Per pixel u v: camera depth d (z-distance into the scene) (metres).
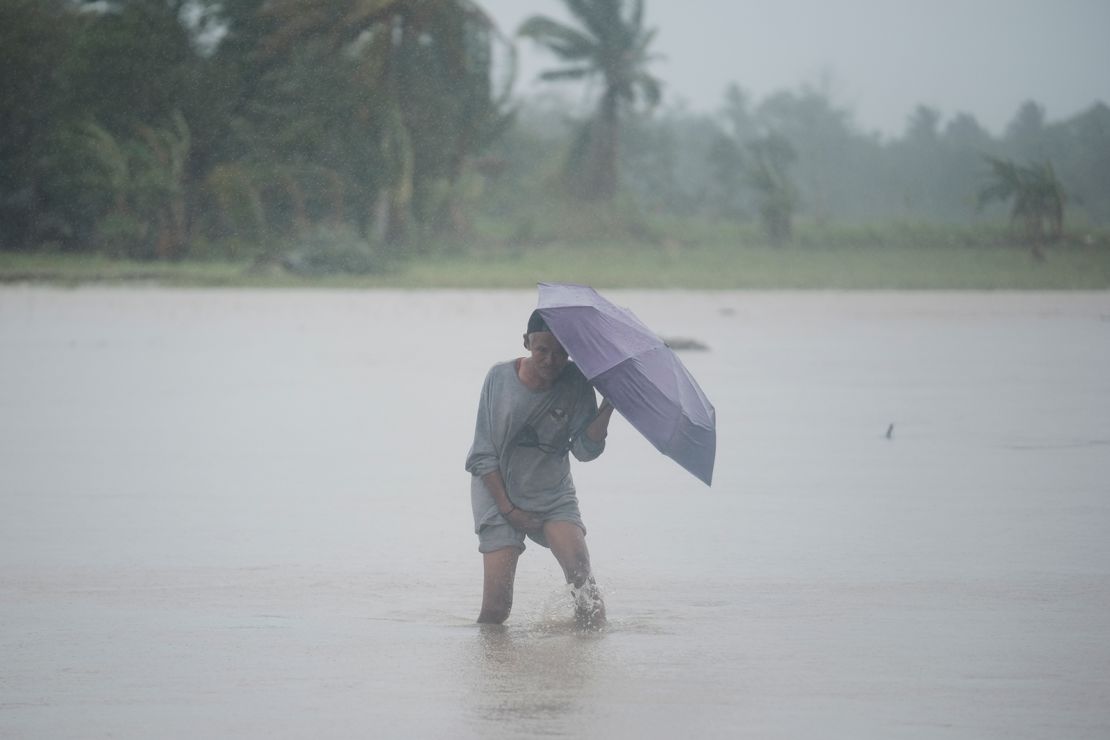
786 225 130.12
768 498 19.47
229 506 18.81
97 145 116.38
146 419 28.03
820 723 9.73
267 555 15.74
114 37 117.31
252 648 11.83
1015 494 19.64
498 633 12.34
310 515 18.19
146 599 13.70
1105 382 35.12
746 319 60.97
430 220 124.06
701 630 12.40
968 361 40.97
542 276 99.38
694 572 14.91
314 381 35.34
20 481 20.83
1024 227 119.69
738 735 9.44
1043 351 44.66
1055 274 99.25
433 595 13.88
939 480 20.86
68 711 10.07
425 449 24.12
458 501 19.27
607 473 21.88
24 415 28.61
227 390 33.34
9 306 68.88
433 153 122.25
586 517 18.12
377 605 13.47
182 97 119.31
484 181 136.75
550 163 153.38
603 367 11.52
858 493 19.78
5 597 13.79
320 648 11.83
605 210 137.00
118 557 15.65
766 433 25.94
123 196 117.75
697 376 36.59
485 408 12.30
